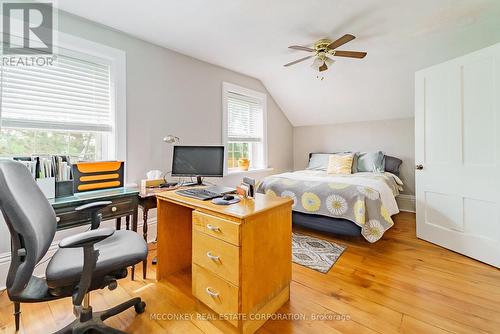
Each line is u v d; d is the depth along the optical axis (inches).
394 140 158.6
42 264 74.8
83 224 64.2
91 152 91.7
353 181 108.8
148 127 103.3
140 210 100.7
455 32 94.3
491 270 76.4
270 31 93.7
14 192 38.3
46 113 79.0
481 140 80.8
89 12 80.5
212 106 130.2
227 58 121.6
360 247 95.9
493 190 77.9
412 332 50.7
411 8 78.9
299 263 82.8
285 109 187.0
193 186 91.0
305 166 199.9
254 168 165.3
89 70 87.7
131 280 72.1
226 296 51.2
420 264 81.1
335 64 126.5
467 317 55.1
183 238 78.1
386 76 130.3
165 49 108.5
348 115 170.6
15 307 51.3
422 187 101.5
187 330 52.4
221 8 78.7
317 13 81.5
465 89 84.8
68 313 57.6
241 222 47.8
